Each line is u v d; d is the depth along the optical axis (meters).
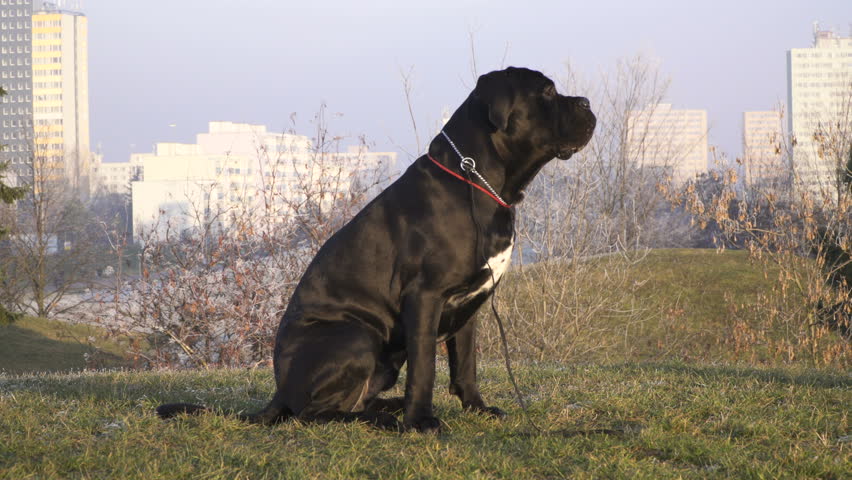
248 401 4.88
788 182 13.88
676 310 14.30
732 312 14.23
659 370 6.37
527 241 13.66
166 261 11.71
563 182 13.32
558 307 12.75
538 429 3.86
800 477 3.12
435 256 3.68
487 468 3.21
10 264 28.88
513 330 12.74
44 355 20.83
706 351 13.71
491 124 3.79
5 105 137.12
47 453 3.34
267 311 11.47
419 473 3.06
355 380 3.77
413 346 3.70
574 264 13.09
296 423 3.76
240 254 11.51
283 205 12.48
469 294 3.82
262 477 3.04
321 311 3.89
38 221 29.89
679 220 30.27
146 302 11.43
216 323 11.38
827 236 12.76
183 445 3.54
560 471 3.17
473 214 3.70
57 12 142.25
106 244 30.11
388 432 3.74
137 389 5.38
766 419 4.11
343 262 3.92
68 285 29.20
